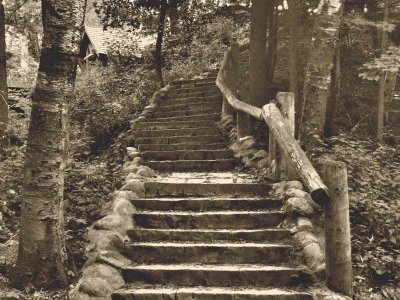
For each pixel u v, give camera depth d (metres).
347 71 11.40
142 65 14.45
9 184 6.19
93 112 11.59
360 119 10.93
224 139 7.93
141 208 5.46
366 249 5.24
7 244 4.83
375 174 6.41
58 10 4.30
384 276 4.86
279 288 4.14
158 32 12.96
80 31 4.41
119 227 4.87
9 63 13.20
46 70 4.30
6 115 8.53
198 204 5.39
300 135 6.90
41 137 4.28
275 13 12.23
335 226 4.04
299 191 5.15
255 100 9.18
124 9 13.66
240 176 6.34
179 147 7.85
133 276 4.36
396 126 10.90
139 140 8.53
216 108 9.57
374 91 11.21
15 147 8.25
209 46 15.73
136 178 6.09
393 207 5.73
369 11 10.91
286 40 13.45
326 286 4.11
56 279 4.24
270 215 5.02
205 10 15.30
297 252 4.45
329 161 4.13
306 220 4.82
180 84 11.62
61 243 4.36
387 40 11.17
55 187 4.32
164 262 4.61
